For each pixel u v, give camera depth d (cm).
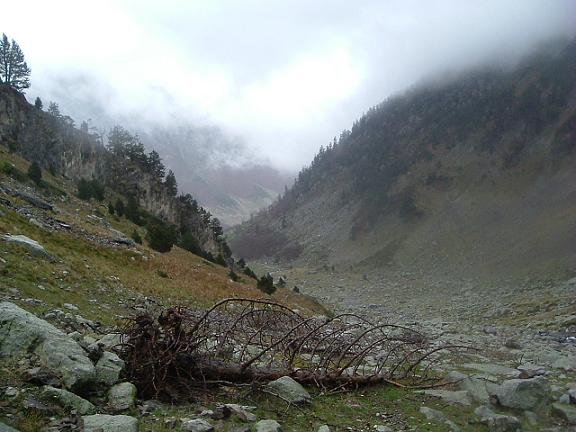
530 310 5594
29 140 10406
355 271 19525
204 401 896
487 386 1161
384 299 12606
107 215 7838
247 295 3866
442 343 2272
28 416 652
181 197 13688
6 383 725
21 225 2814
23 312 878
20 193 4431
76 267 2269
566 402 1027
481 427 908
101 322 1448
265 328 1236
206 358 1023
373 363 1484
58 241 2936
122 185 12262
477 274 14662
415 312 8538
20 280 1622
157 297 2497
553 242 14388
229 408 816
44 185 7212
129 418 680
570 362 1642
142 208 11350
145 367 895
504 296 9788
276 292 5956
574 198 17012
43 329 851
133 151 14088
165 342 921
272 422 766
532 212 17888
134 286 2528
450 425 891
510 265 14275
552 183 19112
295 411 907
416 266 18000
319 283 17525
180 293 2858
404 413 968
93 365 835
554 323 3866
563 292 8275
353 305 10762
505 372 1511
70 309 1494
